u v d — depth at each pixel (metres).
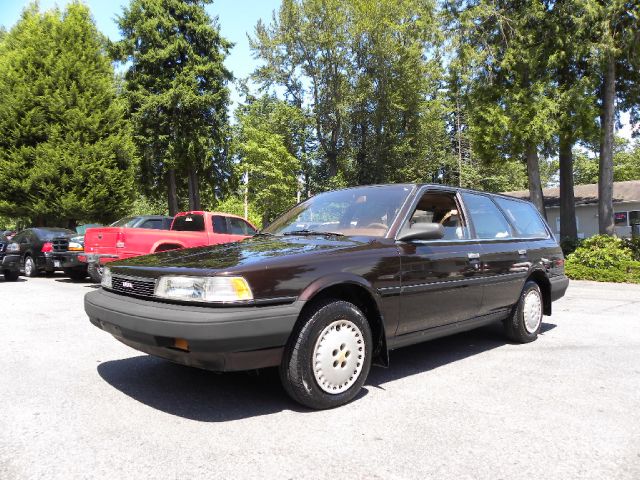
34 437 3.03
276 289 3.30
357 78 39.75
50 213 20.50
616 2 16.45
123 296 3.80
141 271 3.65
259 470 2.63
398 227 4.27
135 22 28.22
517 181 51.25
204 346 3.06
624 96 21.28
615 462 2.75
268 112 41.06
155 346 3.30
